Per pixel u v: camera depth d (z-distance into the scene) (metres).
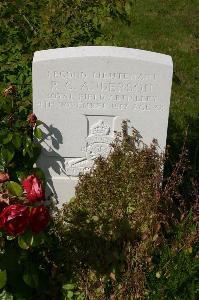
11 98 1.92
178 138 2.48
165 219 1.79
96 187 1.81
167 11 4.37
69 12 2.24
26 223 1.45
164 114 1.91
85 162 2.00
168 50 3.61
